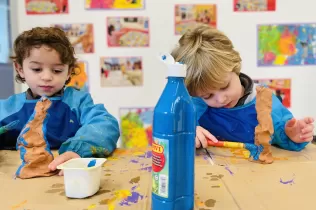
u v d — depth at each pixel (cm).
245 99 102
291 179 62
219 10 159
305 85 166
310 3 160
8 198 55
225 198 53
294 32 162
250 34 161
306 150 86
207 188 57
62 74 96
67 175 54
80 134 81
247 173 65
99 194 56
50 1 156
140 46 160
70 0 156
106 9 157
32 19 157
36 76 92
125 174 66
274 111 92
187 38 96
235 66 92
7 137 95
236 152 84
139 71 162
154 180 48
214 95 90
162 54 49
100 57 160
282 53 163
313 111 168
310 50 163
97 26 158
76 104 98
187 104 47
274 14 160
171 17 158
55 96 99
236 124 102
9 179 64
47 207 51
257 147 75
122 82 162
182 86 48
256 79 165
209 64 85
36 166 66
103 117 90
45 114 69
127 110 165
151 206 50
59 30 102
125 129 166
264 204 50
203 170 68
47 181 63
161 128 46
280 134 87
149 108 165
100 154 79
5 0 155
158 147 47
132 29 159
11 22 156
